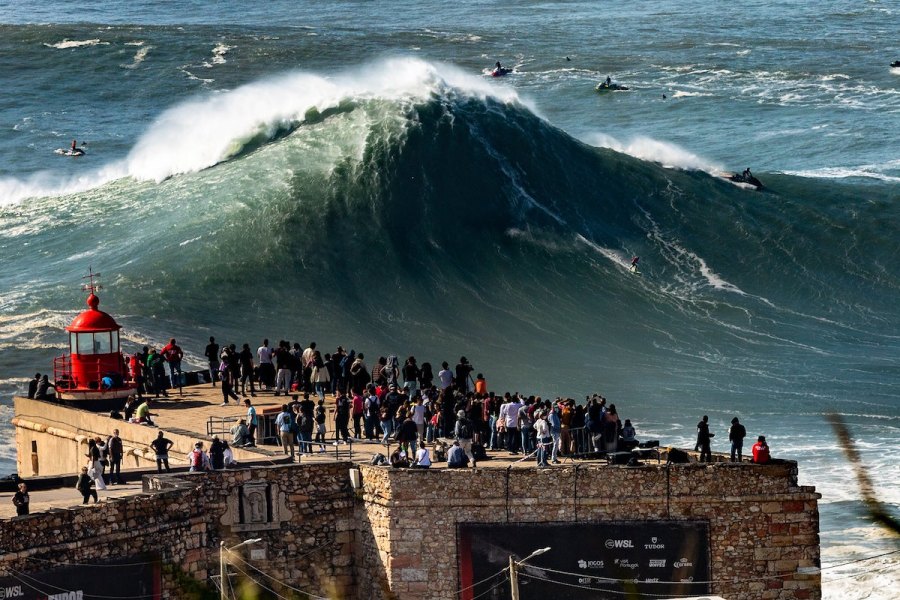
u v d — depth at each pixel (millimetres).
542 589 130125
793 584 132250
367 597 133375
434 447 142500
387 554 130625
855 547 180750
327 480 134125
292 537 132875
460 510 130250
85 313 169250
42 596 117438
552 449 141125
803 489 132500
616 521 130625
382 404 153875
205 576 128750
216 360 184000
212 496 130500
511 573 115625
